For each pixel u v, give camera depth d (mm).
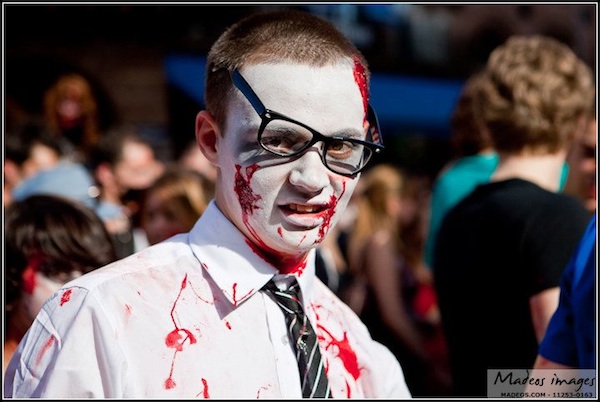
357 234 4590
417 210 4793
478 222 2316
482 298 2281
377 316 4441
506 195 2273
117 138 3867
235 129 1555
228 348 1523
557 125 2330
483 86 2453
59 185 3453
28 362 1476
